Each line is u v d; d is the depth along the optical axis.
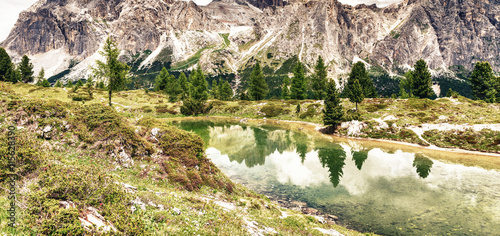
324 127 71.25
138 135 22.78
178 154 23.16
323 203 24.70
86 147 19.34
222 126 74.19
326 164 38.22
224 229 12.58
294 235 14.77
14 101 19.42
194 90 107.56
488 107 62.91
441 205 24.25
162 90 132.12
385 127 59.41
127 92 115.44
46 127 18.67
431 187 28.97
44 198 9.07
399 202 24.95
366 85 97.62
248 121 86.06
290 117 90.38
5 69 93.12
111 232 8.94
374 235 18.27
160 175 20.16
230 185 24.23
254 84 120.12
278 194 26.78
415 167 36.97
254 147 48.50
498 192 27.36
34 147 14.83
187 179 20.70
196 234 11.30
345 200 25.38
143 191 14.53
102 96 97.06
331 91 67.00
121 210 10.59
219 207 16.11
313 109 90.06
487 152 44.75
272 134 62.62
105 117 21.81
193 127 71.44
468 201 25.12
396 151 46.84
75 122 20.67
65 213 8.45
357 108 76.88
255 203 19.77
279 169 35.38
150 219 11.31
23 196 9.50
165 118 88.88
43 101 20.91
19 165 11.79
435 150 47.84
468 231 19.45
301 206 23.92
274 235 14.14
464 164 38.53
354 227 20.22
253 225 14.55
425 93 80.81
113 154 19.69
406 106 72.44
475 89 83.31
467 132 49.66
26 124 18.36
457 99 71.81
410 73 96.25
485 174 33.75
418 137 53.53
